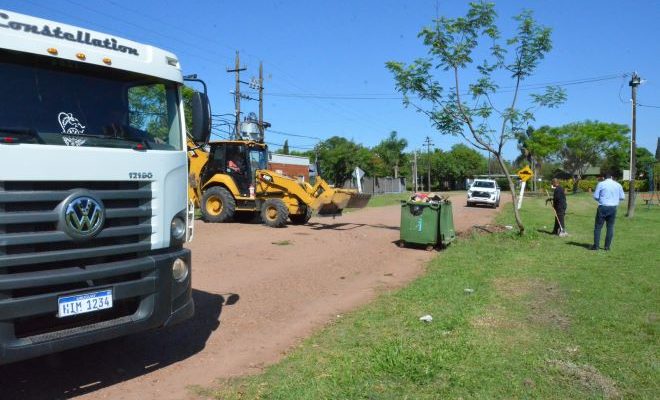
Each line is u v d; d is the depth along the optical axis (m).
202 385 4.80
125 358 5.48
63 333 4.19
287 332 6.33
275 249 12.62
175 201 5.05
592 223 19.59
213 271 9.84
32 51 4.30
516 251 12.24
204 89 5.75
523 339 5.81
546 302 7.41
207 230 16.16
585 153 66.88
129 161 4.59
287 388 4.62
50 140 4.25
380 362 5.09
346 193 16.64
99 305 4.35
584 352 5.44
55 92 4.46
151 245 4.78
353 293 8.32
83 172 4.27
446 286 8.45
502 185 76.69
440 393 4.49
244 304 7.58
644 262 10.70
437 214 12.78
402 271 10.25
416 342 5.71
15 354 3.93
